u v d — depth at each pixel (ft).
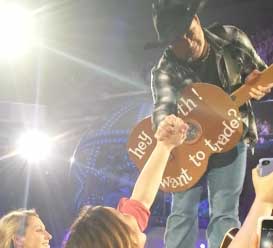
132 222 3.78
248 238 2.98
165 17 8.35
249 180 7.79
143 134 8.38
